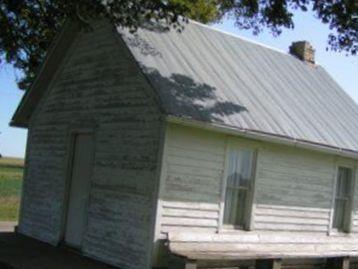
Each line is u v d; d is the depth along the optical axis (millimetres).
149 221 12070
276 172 14180
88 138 14672
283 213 14406
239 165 13516
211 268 12969
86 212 14039
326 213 15547
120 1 12953
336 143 14977
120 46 13508
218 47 15727
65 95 15703
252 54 16859
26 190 17062
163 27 14508
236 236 13273
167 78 12586
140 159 12570
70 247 14625
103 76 14172
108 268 12625
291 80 17062
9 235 16547
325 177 15445
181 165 12312
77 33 15164
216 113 12445
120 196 13008
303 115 15281
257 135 12906
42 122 16703
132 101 13047
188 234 12352
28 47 17031
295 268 14812
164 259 12078
